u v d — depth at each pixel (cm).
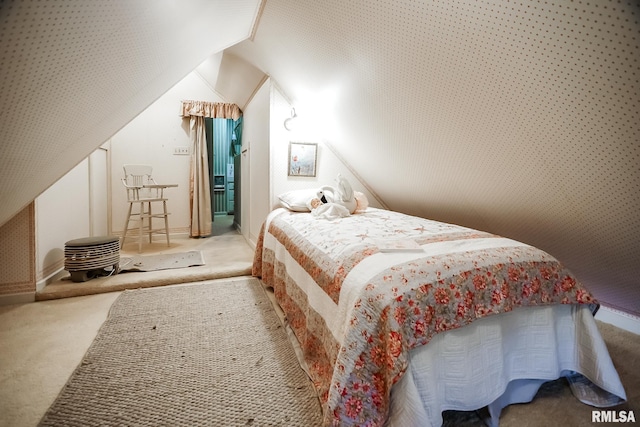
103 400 121
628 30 85
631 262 159
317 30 180
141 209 338
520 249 128
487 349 114
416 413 93
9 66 76
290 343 167
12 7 63
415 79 157
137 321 188
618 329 190
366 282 109
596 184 134
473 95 140
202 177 429
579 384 133
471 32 115
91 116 152
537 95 119
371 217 224
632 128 105
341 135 271
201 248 365
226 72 353
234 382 134
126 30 113
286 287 197
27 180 152
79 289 228
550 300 124
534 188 163
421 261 114
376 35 150
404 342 96
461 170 195
